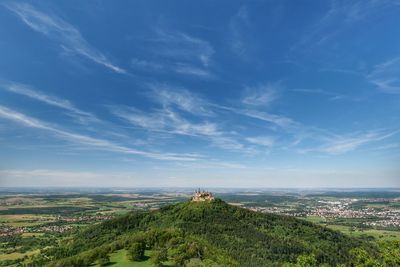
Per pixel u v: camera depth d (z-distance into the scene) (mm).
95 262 152000
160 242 168500
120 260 148125
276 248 192125
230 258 161250
